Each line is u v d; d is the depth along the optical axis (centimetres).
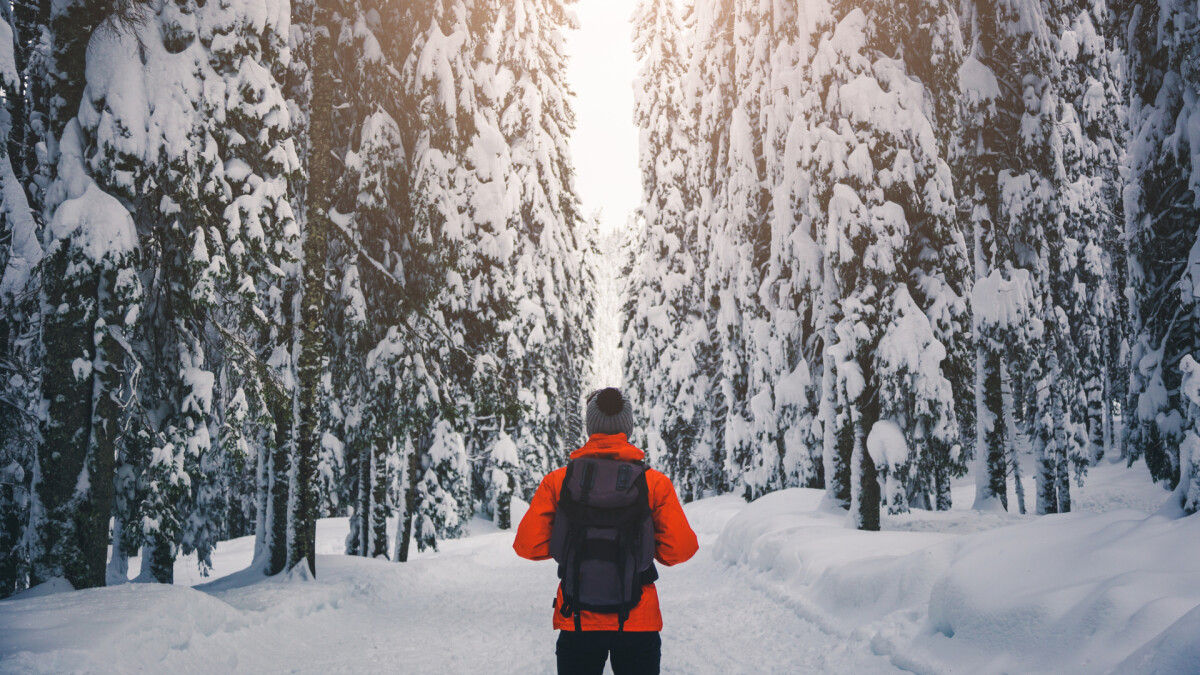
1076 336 2272
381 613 1084
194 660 641
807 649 628
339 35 1525
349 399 1577
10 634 553
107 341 798
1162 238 891
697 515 2150
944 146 1361
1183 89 838
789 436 1691
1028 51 1623
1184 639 312
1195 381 579
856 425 1245
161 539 930
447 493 1895
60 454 766
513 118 2506
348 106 1491
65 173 795
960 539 630
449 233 1554
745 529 1288
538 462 2672
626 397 337
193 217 876
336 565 1325
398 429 1498
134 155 813
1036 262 1683
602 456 323
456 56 1617
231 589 1015
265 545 1277
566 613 308
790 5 1608
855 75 1297
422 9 1608
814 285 1441
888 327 1248
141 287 813
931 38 1342
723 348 2177
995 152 1681
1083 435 2291
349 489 1761
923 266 1344
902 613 580
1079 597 420
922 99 1309
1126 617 374
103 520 786
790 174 1479
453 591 1325
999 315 1623
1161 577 397
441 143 1578
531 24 2517
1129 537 466
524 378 2606
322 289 1206
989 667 428
